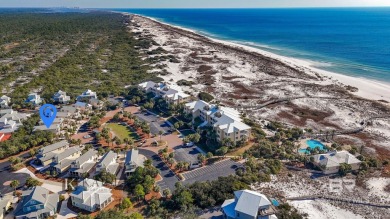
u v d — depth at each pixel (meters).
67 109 113.94
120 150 90.69
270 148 89.44
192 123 108.69
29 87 144.12
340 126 111.44
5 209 65.31
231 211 63.31
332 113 123.25
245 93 147.00
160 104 125.31
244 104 132.75
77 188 69.31
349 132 107.00
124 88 146.38
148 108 124.44
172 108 120.75
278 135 97.81
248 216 61.19
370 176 80.31
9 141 92.19
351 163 81.81
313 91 148.88
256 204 61.91
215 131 98.94
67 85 148.00
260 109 127.62
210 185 71.81
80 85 149.00
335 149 91.94
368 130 108.44
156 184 75.75
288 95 143.62
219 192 69.19
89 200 66.44
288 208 66.06
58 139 96.94
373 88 154.00
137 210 66.38
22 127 102.38
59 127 102.94
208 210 66.75
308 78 170.75
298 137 100.12
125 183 76.06
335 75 177.50
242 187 71.31
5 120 104.00
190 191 69.56
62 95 127.94
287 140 97.44
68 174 79.56
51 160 83.81
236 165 84.25
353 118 118.19
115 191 73.00
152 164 84.44
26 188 73.69
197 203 68.06
